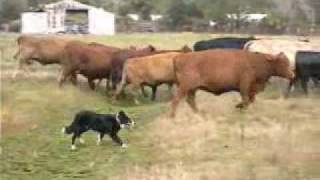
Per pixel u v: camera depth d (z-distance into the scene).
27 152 13.25
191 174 11.15
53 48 23.30
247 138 13.65
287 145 12.80
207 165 11.77
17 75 23.19
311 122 15.20
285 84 21.48
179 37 51.06
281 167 11.41
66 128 13.52
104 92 21.28
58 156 12.91
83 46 21.28
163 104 18.95
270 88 21.09
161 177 11.03
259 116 15.98
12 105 17.73
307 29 63.22
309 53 20.53
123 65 20.34
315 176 10.80
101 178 11.29
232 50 16.77
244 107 16.69
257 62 16.66
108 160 12.52
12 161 12.52
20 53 23.59
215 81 16.38
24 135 14.84
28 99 18.62
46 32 65.00
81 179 11.28
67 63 21.31
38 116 16.92
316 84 21.62
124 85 20.05
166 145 13.51
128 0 95.69
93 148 13.50
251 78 16.56
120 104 19.69
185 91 16.50
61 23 66.00
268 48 22.44
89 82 21.47
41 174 11.62
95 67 20.98
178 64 16.56
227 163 11.85
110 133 13.64
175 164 11.99
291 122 15.22
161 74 19.52
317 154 12.09
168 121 15.68
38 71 24.72
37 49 23.39
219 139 13.69
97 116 13.62
